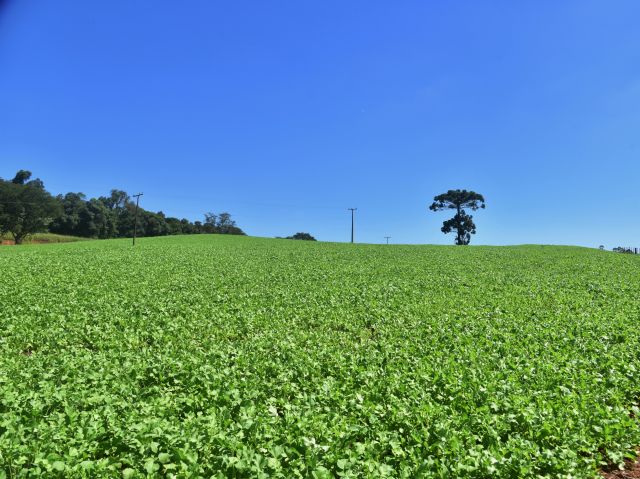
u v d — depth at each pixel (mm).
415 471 6219
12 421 6848
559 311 18984
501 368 11023
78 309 17203
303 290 24266
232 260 41219
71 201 135625
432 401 8844
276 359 11617
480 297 22812
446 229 121000
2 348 12570
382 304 20484
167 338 13945
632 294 24344
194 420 7344
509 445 7000
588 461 6883
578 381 10039
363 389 9398
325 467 6305
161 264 35188
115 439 6629
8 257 38719
